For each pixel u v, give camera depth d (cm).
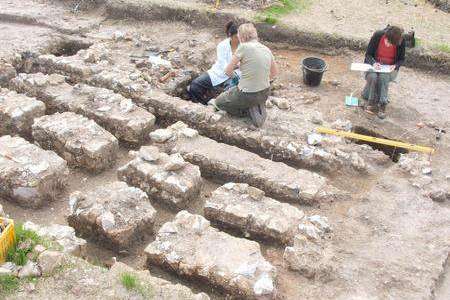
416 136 789
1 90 767
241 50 698
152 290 465
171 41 1013
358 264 541
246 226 574
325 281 523
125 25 1073
